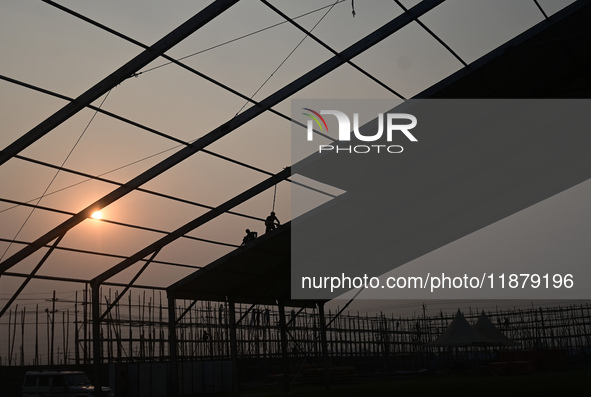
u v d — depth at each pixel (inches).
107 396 1035.9
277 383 1584.6
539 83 793.6
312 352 1943.9
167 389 1304.1
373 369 2133.4
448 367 2261.3
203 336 1702.8
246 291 1050.7
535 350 1813.5
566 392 903.7
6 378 1305.4
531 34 704.4
